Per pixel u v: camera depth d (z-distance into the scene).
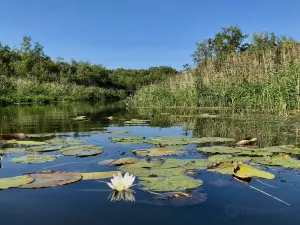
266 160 2.22
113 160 2.27
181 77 13.84
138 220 1.22
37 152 2.66
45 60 31.19
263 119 5.61
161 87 12.76
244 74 10.36
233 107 8.89
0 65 25.66
